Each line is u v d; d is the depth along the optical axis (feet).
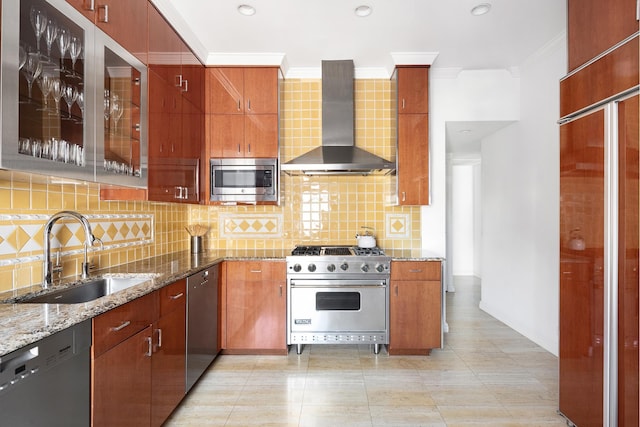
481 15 9.00
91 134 5.70
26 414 3.59
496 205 14.33
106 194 7.66
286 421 7.24
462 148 17.78
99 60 5.88
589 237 6.34
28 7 4.47
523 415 7.45
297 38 10.11
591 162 6.26
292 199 12.41
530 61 11.70
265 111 11.12
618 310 5.74
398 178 11.19
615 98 5.74
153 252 10.14
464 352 10.81
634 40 5.37
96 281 6.79
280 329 10.47
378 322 10.49
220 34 9.86
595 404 6.26
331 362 10.11
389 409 7.68
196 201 10.41
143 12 7.33
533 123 11.73
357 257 10.41
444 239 12.35
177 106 9.04
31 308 4.66
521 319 12.47
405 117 11.22
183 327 7.63
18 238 5.72
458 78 12.61
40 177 5.20
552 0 8.33
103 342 4.80
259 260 10.46
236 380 9.01
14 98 4.26
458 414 7.48
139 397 5.79
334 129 11.73
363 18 9.12
